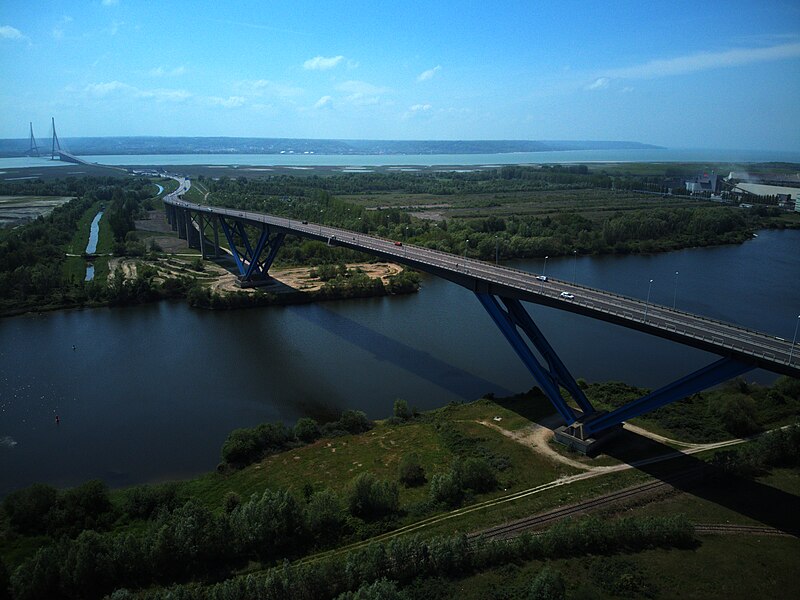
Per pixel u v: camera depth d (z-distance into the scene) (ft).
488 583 131.44
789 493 168.04
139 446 213.25
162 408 244.01
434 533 152.46
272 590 123.54
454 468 176.35
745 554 141.28
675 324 178.91
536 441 203.82
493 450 197.36
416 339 328.29
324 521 153.89
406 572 135.13
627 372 275.80
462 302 409.08
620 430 207.72
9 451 209.97
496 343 321.52
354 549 146.72
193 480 186.50
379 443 206.08
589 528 144.36
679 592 128.16
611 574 133.69
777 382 244.01
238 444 196.75
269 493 155.33
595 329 342.03
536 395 242.78
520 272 251.19
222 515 148.36
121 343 324.60
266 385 266.98
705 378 168.66
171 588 131.44
